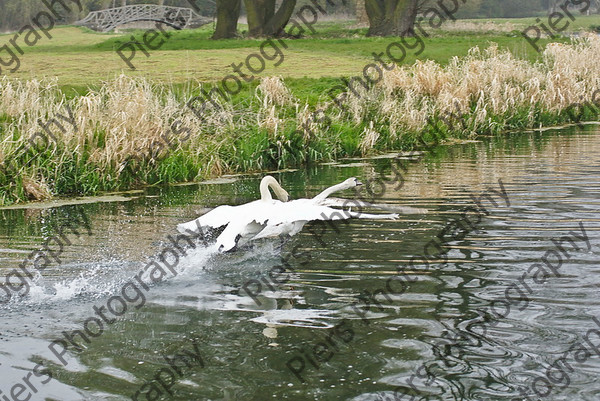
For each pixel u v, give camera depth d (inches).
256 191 518.3
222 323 255.1
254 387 206.8
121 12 1749.5
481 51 1154.7
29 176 512.1
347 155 668.7
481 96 781.3
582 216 394.3
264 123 649.6
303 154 636.7
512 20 2076.8
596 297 270.2
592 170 538.3
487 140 741.3
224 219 336.5
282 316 260.5
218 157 611.5
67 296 285.7
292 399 199.6
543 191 464.4
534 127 834.2
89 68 1002.7
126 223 413.4
